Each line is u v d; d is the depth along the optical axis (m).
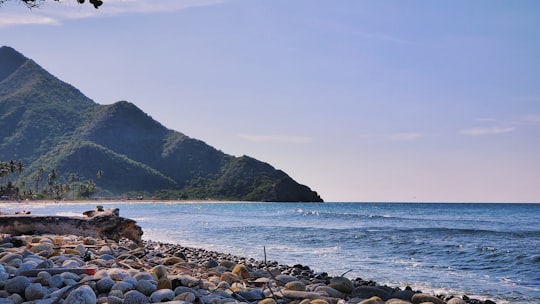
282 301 7.90
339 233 38.81
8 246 10.96
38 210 86.88
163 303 6.10
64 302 5.84
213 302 6.88
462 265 20.84
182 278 7.85
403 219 71.31
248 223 55.50
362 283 13.09
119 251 12.78
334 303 8.20
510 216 88.88
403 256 23.80
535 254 24.27
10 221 14.71
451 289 14.96
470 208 152.12
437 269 19.42
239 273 10.66
